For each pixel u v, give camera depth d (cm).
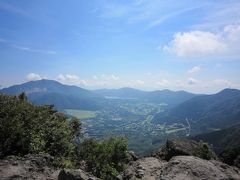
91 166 1525
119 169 1522
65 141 1609
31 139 1488
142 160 1255
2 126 1424
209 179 899
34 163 1185
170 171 939
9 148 1396
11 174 1038
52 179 1079
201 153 1560
